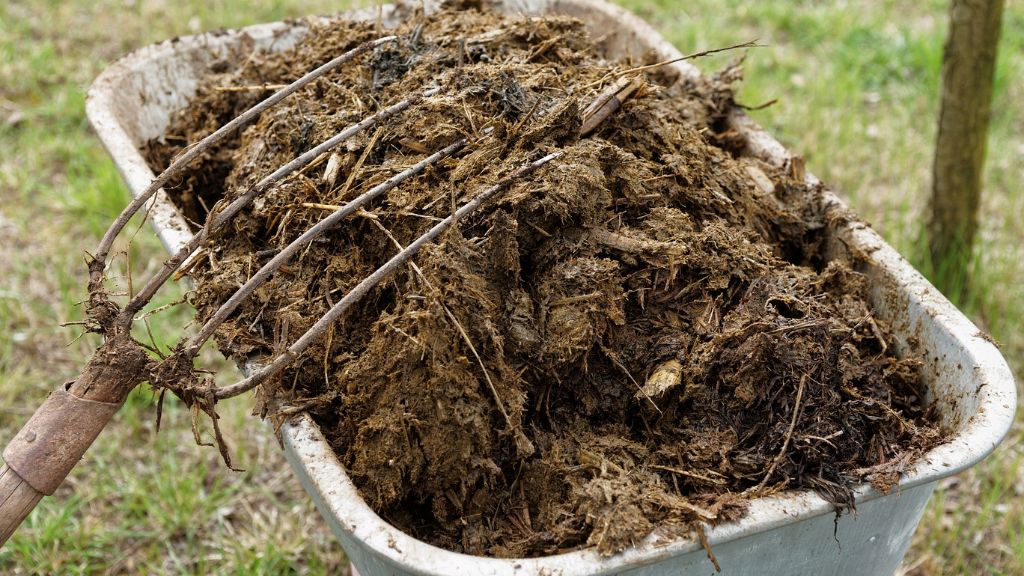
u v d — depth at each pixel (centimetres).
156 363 134
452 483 135
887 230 223
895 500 134
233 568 179
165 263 138
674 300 142
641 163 146
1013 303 212
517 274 138
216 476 191
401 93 154
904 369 145
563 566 124
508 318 137
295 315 140
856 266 153
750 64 297
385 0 210
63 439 133
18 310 214
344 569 179
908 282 148
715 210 150
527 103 147
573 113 144
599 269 138
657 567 128
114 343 134
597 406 139
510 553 132
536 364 137
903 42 309
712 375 138
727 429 137
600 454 136
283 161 153
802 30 324
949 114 200
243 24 313
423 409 133
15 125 273
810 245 157
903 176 252
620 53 187
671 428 138
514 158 142
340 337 140
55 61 296
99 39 310
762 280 144
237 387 132
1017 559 177
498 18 171
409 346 133
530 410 139
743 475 134
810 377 138
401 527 135
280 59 174
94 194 238
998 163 257
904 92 291
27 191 248
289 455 138
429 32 166
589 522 129
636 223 144
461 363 133
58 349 209
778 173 162
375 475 133
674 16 330
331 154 149
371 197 139
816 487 131
